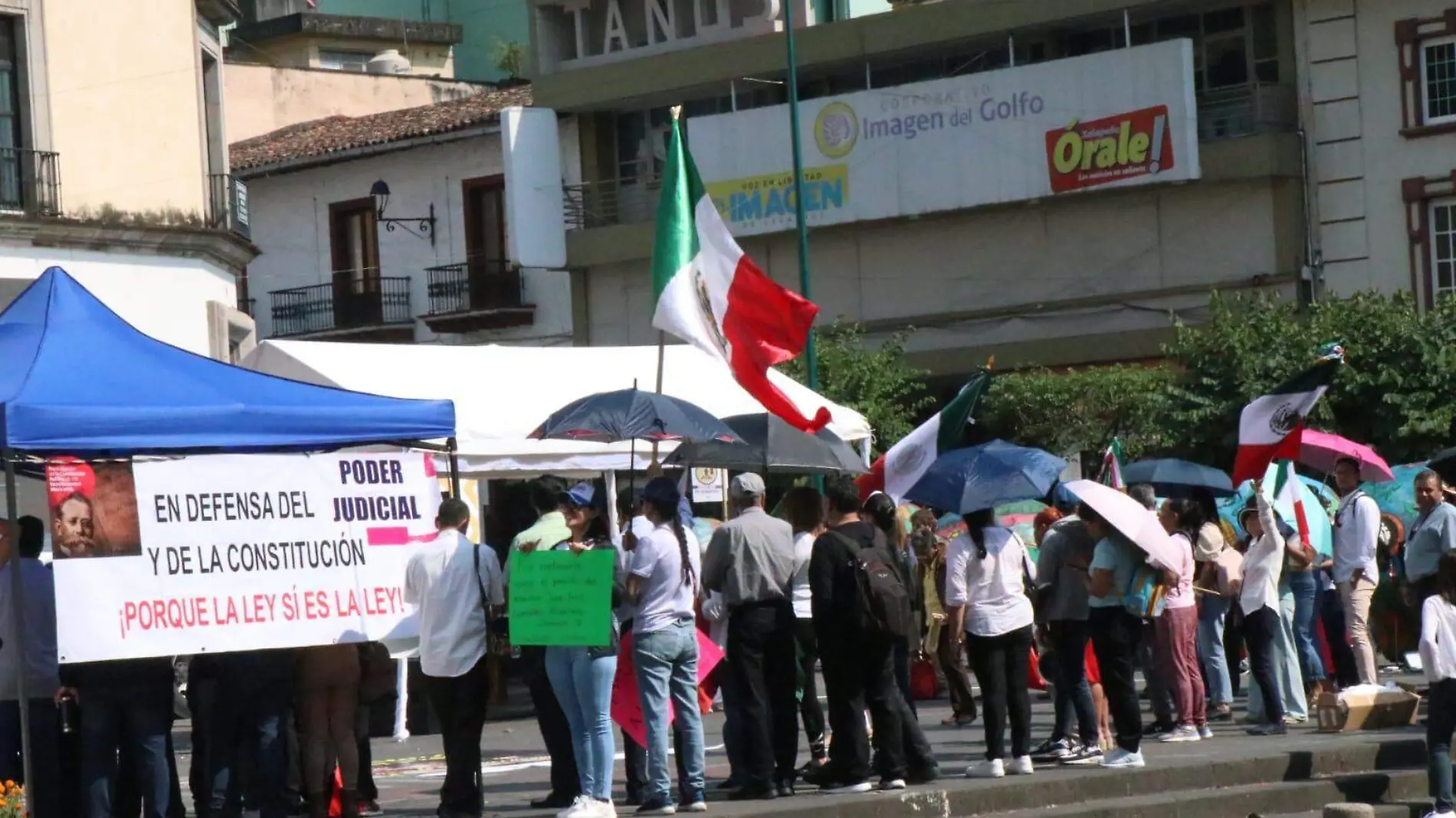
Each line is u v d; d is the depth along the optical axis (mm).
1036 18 37188
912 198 38594
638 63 41594
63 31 28156
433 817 13758
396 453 12875
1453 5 34375
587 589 12453
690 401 21438
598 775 12695
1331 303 31359
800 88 41156
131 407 11766
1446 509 17172
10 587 12727
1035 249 38281
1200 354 31609
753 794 13609
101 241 28328
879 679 13906
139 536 11852
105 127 28656
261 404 12266
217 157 31938
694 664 13242
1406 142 34938
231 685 12797
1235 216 36312
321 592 12484
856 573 13664
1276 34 36281
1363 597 18156
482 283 43938
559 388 20922
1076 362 37562
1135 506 14750
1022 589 14656
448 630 12789
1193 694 16531
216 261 30547
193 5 30125
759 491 13859
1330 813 12914
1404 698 17469
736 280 14820
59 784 12961
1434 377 29688
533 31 43312
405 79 55312
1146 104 35938
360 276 45562
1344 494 18469
